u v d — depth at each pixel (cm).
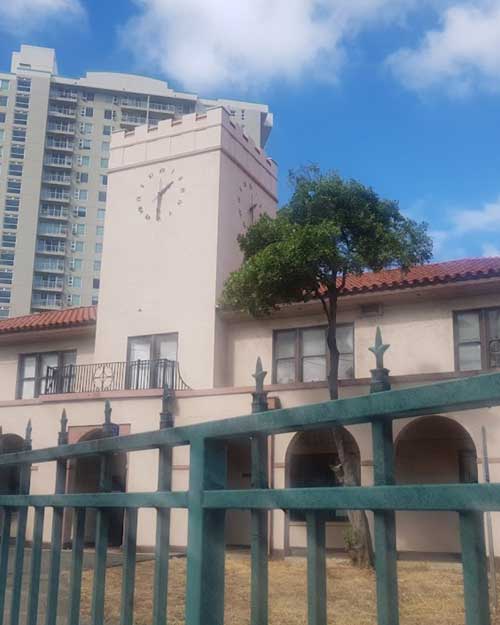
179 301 2189
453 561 1538
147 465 1780
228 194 2277
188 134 2323
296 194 1603
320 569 203
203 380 2084
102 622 299
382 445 185
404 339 1923
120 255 2328
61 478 353
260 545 224
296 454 1931
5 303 8888
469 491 161
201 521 243
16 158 9325
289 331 2095
